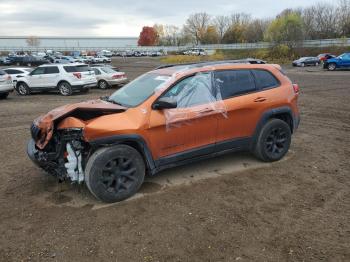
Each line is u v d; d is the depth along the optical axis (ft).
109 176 14.61
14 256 11.32
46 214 13.98
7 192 16.19
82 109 14.84
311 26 259.60
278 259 10.87
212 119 16.69
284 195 15.25
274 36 208.33
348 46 189.78
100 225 13.06
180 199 15.03
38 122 15.94
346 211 13.74
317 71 101.40
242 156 20.47
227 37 351.87
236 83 17.89
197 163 19.35
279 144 19.48
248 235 12.19
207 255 11.14
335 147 22.40
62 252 11.46
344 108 37.17
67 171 14.55
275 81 19.31
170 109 15.67
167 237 12.17
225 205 14.42
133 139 14.74
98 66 71.67
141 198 15.20
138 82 17.90
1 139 26.48
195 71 16.83
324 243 11.64
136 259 11.03
